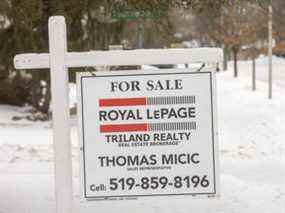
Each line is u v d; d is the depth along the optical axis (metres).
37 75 35.75
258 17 56.53
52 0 14.52
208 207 13.80
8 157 22.38
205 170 8.89
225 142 27.52
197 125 8.84
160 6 14.30
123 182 8.91
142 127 8.86
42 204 14.03
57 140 8.87
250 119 36.25
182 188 8.91
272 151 24.89
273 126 33.09
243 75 81.44
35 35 25.44
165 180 8.90
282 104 44.34
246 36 59.78
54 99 8.83
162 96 8.82
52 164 20.89
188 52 8.73
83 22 27.78
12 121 35.75
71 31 22.78
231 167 20.78
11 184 16.36
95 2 15.16
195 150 8.87
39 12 13.81
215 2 14.60
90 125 8.85
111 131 8.85
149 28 21.02
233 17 58.91
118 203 14.14
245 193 15.27
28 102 42.09
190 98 8.81
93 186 8.90
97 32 28.52
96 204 14.12
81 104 8.83
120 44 30.58
